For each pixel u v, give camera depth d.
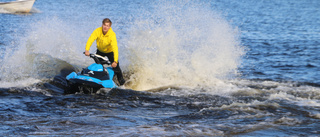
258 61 43.38
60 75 29.70
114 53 25.69
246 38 67.50
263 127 16.94
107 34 25.67
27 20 84.31
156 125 17.08
